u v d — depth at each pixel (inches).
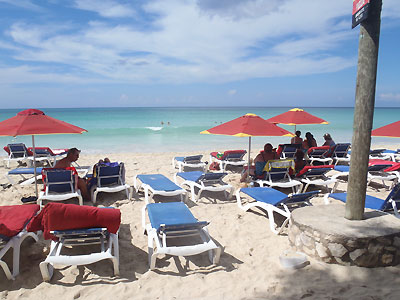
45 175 211.9
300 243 146.4
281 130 246.2
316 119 339.9
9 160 359.9
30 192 255.0
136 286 126.0
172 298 118.2
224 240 170.9
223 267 141.8
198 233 151.4
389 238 131.4
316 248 138.3
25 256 147.1
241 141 716.0
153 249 147.3
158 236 149.1
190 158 339.6
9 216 152.6
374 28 129.7
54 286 125.3
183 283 128.5
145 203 223.5
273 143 682.8
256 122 248.1
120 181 241.1
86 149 575.8
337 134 904.9
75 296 119.0
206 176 239.0
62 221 131.7
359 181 143.0
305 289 120.3
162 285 127.1
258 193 207.5
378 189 275.4
